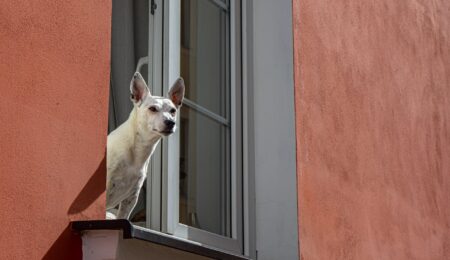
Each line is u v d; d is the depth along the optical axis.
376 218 6.93
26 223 3.63
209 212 5.43
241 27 5.89
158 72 5.19
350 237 6.37
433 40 9.20
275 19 5.93
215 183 5.52
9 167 3.59
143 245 4.10
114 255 3.86
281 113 5.77
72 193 3.87
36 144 3.72
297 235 5.56
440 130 8.99
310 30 6.21
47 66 3.83
